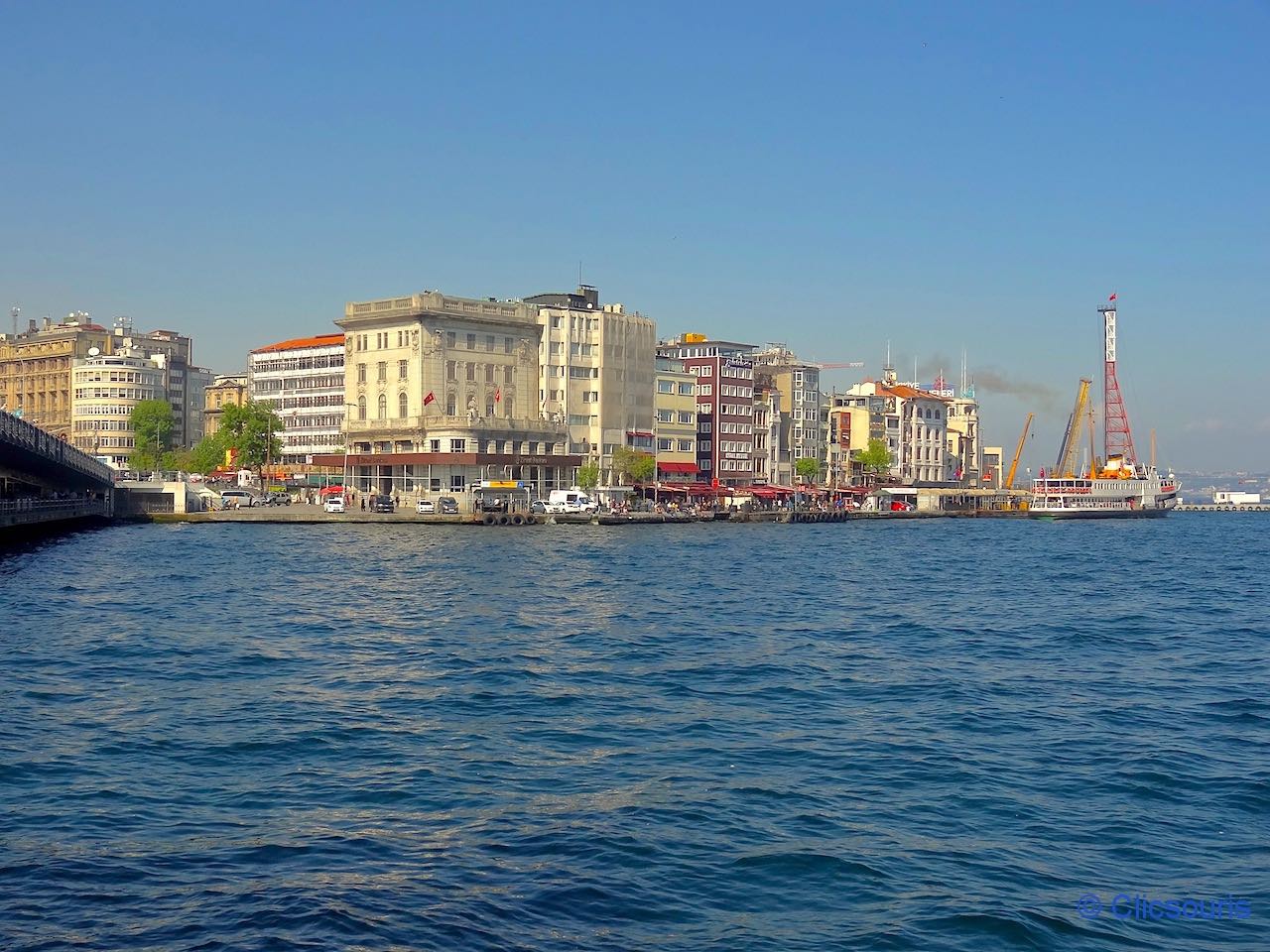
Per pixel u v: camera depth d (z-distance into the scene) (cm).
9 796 3156
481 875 2650
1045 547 15975
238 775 3400
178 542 13375
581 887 2594
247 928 2338
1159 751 3825
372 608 7412
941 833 2992
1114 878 2716
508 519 18300
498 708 4372
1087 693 4828
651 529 18638
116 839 2841
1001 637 6544
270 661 5322
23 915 2389
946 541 17062
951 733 4062
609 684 4884
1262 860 2838
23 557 10950
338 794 3234
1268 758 3747
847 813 3134
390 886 2569
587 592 8581
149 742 3762
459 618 6975
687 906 2512
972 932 2414
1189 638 6581
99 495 17612
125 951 2239
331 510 18775
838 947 2338
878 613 7644
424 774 3447
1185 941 2405
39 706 4259
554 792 3284
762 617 7300
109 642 5806
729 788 3344
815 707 4484
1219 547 16612
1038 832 3011
